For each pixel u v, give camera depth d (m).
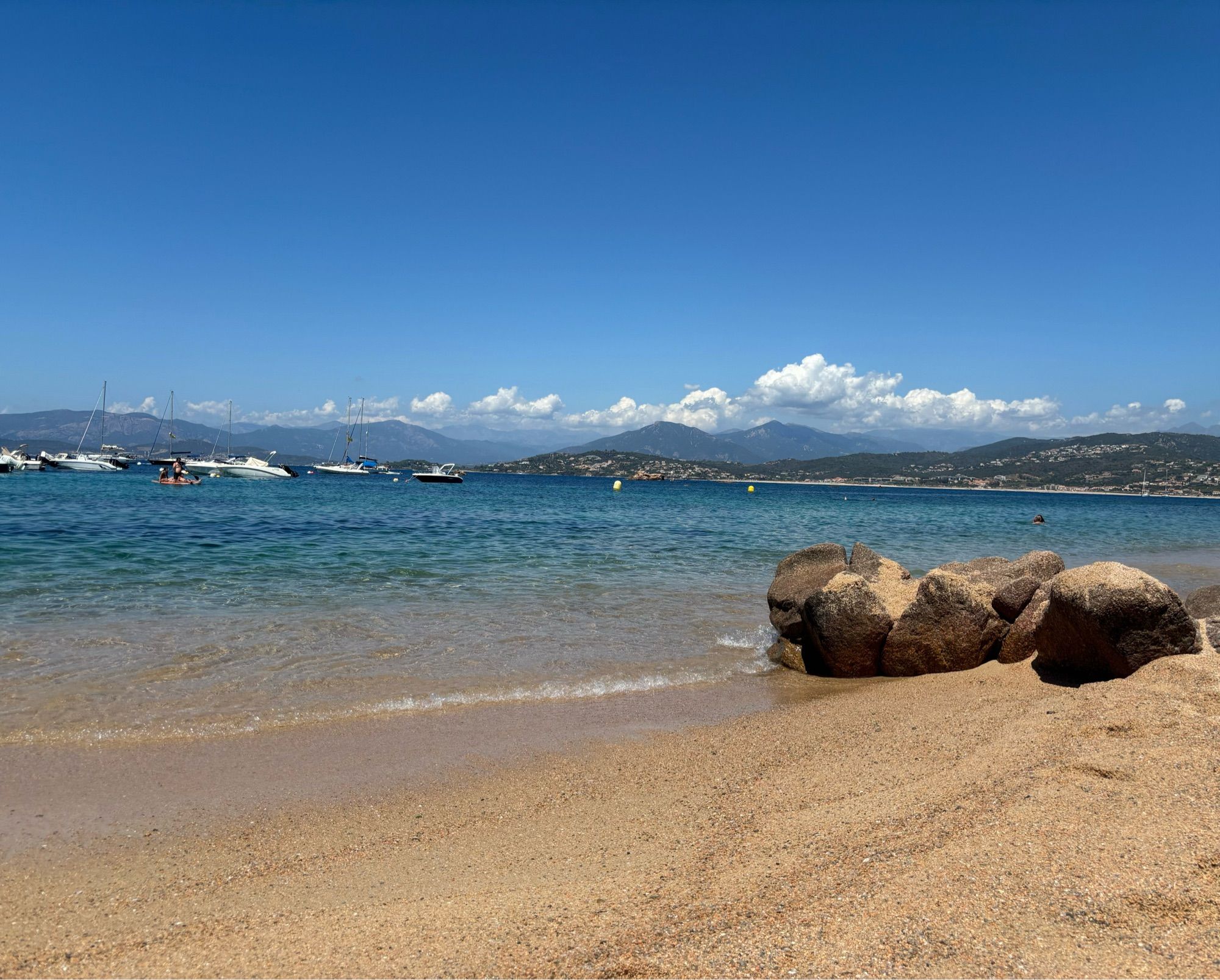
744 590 17.97
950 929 3.81
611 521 40.78
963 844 4.77
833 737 8.02
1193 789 5.27
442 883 5.01
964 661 10.82
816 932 3.89
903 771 6.60
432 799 6.52
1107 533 43.34
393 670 10.38
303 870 5.25
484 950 4.03
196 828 5.89
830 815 5.74
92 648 10.64
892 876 4.44
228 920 4.53
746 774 7.04
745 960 3.69
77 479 78.00
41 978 3.89
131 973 3.92
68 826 5.83
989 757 6.55
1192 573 24.81
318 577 17.42
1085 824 4.87
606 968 3.73
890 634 11.02
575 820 6.11
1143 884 4.11
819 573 13.08
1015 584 10.98
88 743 7.45
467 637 12.32
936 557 26.36
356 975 3.83
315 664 10.44
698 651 12.28
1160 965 3.45
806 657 11.80
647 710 9.25
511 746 7.88
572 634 12.96
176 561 19.02
